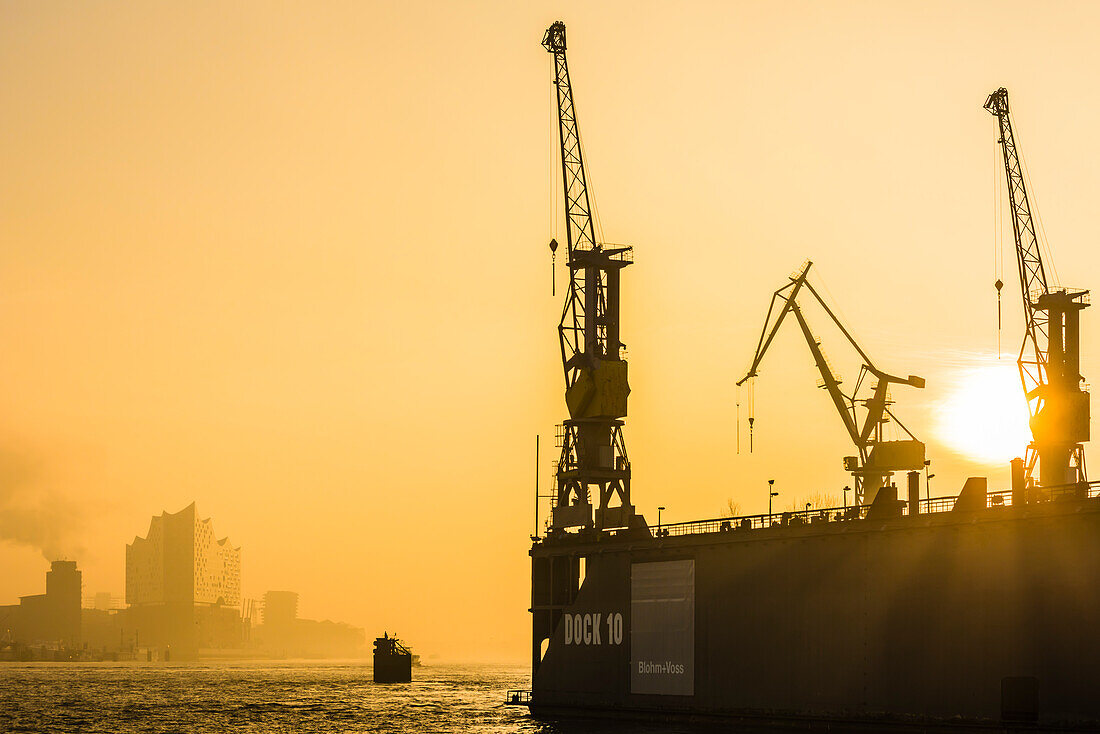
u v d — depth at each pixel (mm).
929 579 154500
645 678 191625
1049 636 142250
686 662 184500
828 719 163000
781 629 170875
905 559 157500
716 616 180375
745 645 175375
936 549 154375
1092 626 138875
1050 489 149375
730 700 176500
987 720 146125
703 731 179750
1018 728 143125
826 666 164500
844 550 164625
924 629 154125
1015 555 146500
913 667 154625
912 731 153250
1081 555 140875
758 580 175000
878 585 160000
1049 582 143125
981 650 148125
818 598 166750
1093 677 138000
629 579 196875
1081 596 140250
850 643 162125
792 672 168500
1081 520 141375
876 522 161250
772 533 174000
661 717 187375
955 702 149875
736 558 178750
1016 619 145250
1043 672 142000
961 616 150625
